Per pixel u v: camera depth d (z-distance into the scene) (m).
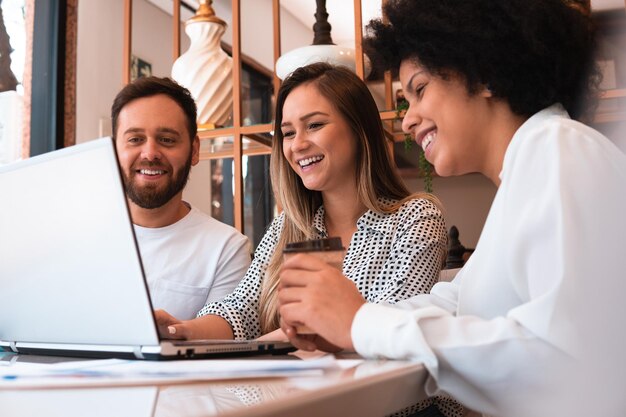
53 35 2.75
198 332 1.34
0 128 2.62
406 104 1.97
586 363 0.64
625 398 0.64
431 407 1.34
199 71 2.33
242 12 3.74
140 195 1.82
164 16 3.64
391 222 1.48
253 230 4.06
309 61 2.13
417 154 2.36
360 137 1.56
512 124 0.90
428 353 0.67
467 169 0.94
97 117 3.07
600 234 0.68
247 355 0.91
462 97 0.89
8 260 0.95
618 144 1.66
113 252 0.82
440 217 1.48
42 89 2.72
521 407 0.65
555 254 0.68
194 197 3.81
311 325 0.78
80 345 0.90
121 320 0.83
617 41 1.73
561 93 0.87
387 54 0.98
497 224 0.79
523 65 0.86
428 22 0.89
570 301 0.65
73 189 0.85
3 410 0.48
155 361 0.80
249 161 4.09
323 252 0.82
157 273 1.81
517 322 0.67
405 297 1.34
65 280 0.88
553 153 0.73
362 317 0.74
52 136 2.71
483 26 0.86
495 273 0.78
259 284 1.60
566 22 0.88
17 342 0.99
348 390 0.52
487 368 0.66
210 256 1.86
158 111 1.83
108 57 3.16
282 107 1.65
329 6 3.36
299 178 1.65
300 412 0.45
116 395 0.55
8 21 2.66
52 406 0.50
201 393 0.55
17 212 0.92
